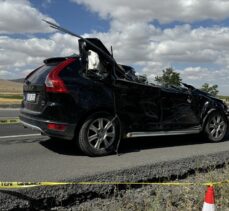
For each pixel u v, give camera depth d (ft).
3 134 28.76
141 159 19.76
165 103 23.50
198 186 17.15
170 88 24.21
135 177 17.54
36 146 23.47
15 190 13.56
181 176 19.34
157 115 23.12
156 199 15.58
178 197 16.16
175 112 24.07
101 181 16.34
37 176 15.93
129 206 15.14
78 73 20.26
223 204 15.93
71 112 19.58
